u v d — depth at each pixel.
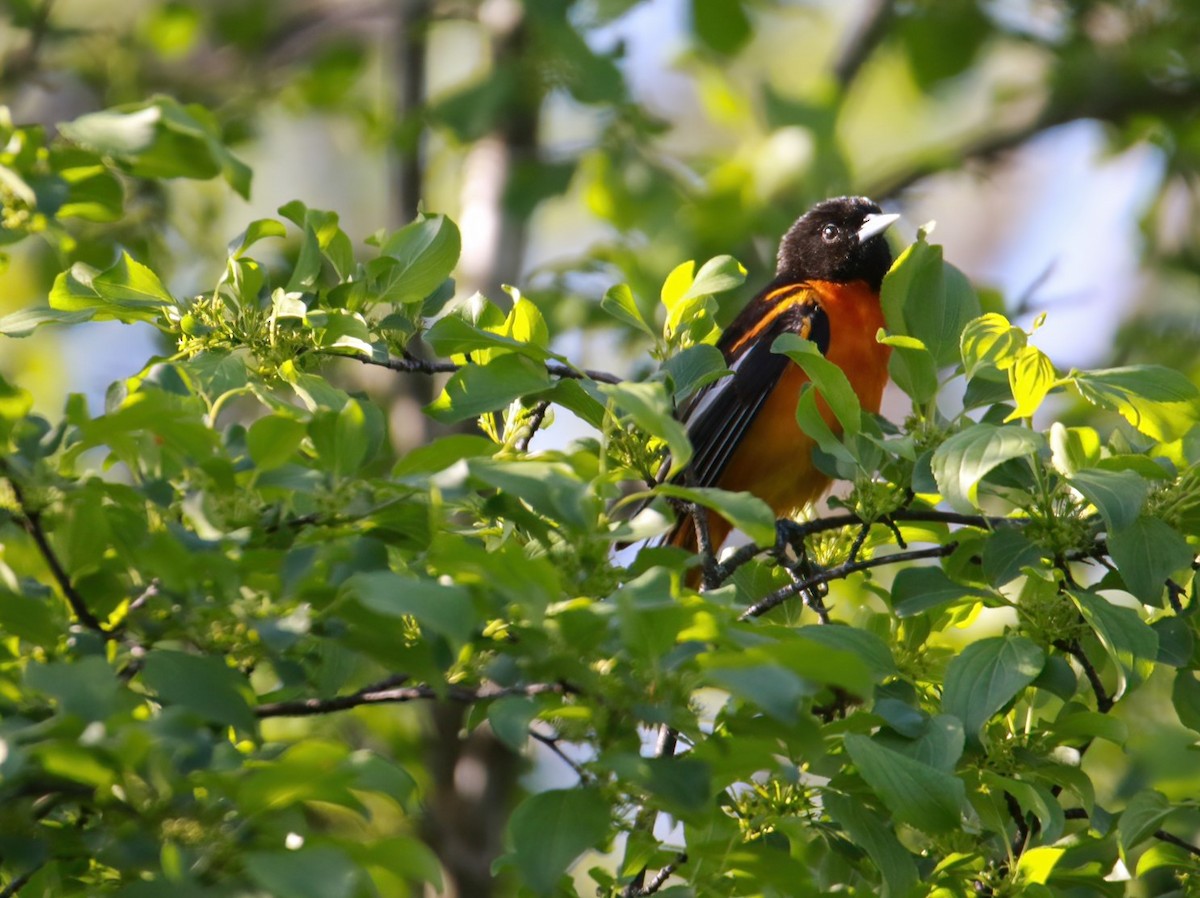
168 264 13.23
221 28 18.28
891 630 7.30
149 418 4.66
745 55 20.12
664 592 4.33
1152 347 17.36
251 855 3.92
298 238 14.03
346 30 18.38
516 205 15.47
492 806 13.69
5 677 4.81
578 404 6.63
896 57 20.91
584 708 4.52
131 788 4.32
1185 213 19.88
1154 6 19.08
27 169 7.48
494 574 4.30
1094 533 6.42
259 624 4.54
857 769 5.79
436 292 7.39
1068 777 6.31
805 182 15.88
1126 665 5.89
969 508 5.84
